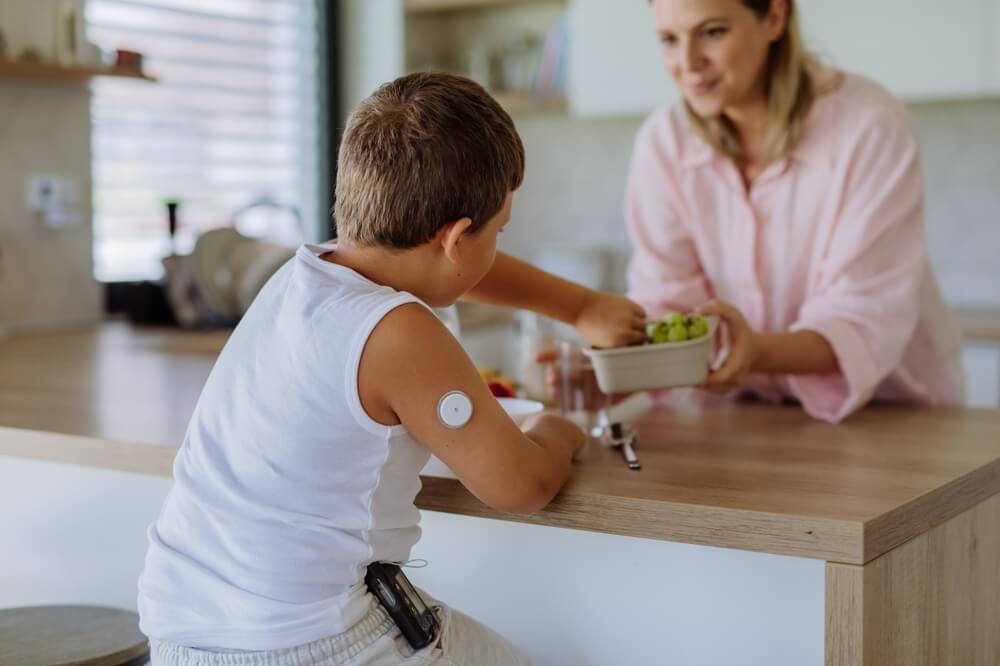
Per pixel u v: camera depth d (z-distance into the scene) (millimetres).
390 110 1179
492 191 1175
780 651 1339
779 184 1885
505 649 1284
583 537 1457
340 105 4102
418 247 1181
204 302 3025
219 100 3697
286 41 3932
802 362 1691
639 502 1213
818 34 3279
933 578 1279
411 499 1220
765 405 1859
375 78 4016
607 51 3605
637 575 1424
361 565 1173
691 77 1779
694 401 1912
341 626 1145
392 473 1169
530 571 1500
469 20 4172
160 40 3488
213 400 1208
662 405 1872
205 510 1177
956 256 3514
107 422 1670
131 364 2357
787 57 1824
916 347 1978
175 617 1180
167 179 3520
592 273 3922
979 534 1398
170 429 1611
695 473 1338
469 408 1133
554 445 1275
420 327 1132
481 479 1155
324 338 1134
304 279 1192
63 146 3029
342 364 1121
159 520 1247
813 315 1794
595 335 1592
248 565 1144
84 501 1789
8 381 2105
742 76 1772
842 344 1704
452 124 1158
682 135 1979
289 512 1139
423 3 3895
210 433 1197
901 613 1205
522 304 1592
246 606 1142
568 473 1278
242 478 1160
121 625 1516
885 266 1788
